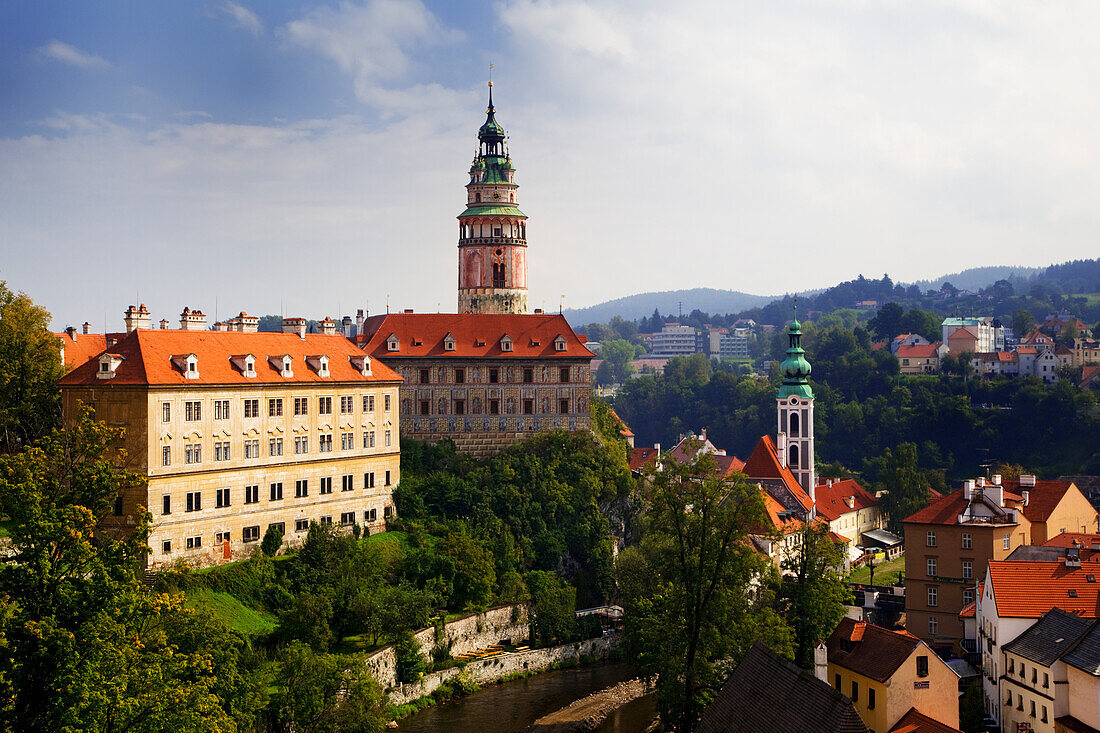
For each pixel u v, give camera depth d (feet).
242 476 485.97
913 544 507.30
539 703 477.77
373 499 555.28
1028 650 378.94
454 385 638.12
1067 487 545.85
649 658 424.46
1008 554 493.77
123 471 305.73
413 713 459.73
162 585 429.38
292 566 485.97
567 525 614.75
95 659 252.21
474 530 574.15
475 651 523.70
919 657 353.51
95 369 459.32
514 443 644.27
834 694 261.24
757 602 474.08
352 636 475.72
